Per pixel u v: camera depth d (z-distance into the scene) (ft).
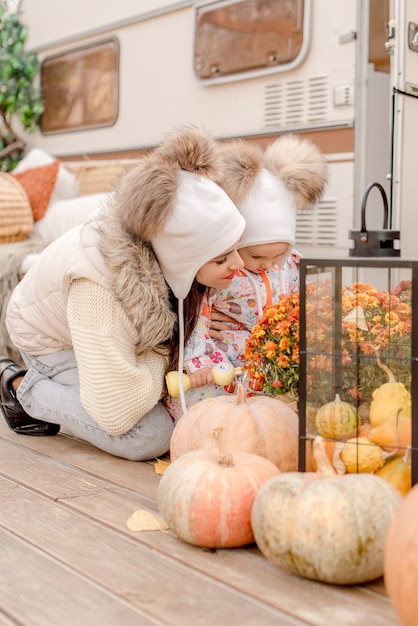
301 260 5.01
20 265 11.75
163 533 4.90
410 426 4.91
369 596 4.06
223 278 6.22
